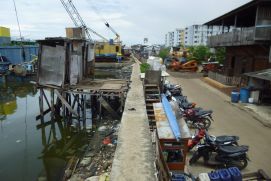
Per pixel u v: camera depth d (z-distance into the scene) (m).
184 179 7.02
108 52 49.88
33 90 27.94
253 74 17.02
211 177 7.03
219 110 15.84
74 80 18.48
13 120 17.53
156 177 7.16
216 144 8.69
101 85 18.39
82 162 10.68
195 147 9.60
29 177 10.29
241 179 7.01
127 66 47.12
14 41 44.06
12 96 25.23
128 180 7.02
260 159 9.33
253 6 19.03
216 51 39.47
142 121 11.73
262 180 7.34
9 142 13.84
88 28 38.62
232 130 12.27
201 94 20.69
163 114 9.65
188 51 47.56
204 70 34.38
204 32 119.56
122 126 11.08
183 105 13.56
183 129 8.23
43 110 18.31
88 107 20.31
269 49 18.61
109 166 10.07
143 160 8.09
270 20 18.00
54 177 10.23
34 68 35.00
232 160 8.48
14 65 35.06
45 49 16.64
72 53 17.97
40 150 12.84
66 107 17.22
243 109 15.90
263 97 17.12
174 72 36.19
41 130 15.73
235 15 22.97
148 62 27.97
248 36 19.02
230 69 26.12
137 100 15.56
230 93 20.06
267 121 13.50
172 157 8.02
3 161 11.63
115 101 18.95
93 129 15.65
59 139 14.35
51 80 16.83
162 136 7.70
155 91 17.52
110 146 12.11
